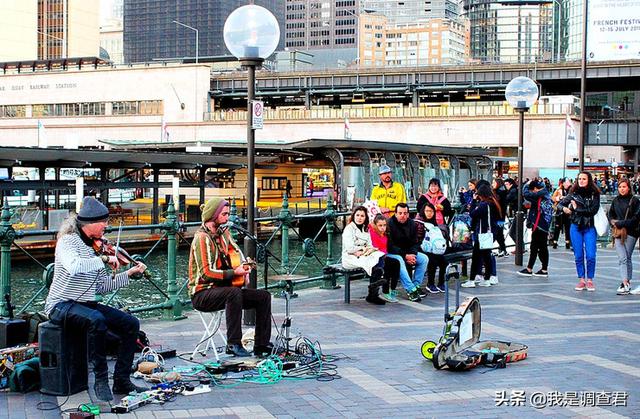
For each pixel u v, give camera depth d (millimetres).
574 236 14266
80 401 6953
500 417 6676
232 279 8617
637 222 13750
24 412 6629
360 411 6816
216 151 47875
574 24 101250
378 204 14680
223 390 7473
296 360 8523
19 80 87000
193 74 80438
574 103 71812
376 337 9953
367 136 75000
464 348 8633
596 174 68000
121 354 7207
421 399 7199
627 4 76625
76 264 6832
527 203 18406
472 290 14281
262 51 9766
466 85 77625
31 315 8109
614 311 12031
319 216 14688
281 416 6656
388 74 79625
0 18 126438
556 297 13398
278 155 42969
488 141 71438
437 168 49219
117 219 39406
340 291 13961
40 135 70125
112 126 82625
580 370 8336
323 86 81312
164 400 7062
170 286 11094
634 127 73625
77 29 146250
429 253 13805
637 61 72688
